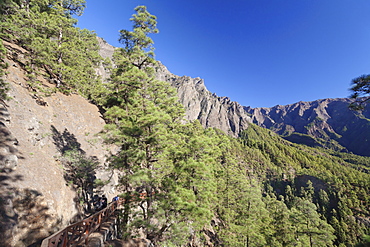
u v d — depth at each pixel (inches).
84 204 490.6
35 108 561.6
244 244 901.8
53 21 748.6
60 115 682.2
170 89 840.3
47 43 633.0
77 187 492.7
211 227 1090.7
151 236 532.1
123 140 482.9
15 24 632.4
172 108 788.0
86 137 728.3
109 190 643.5
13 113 453.7
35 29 717.3
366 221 2278.5
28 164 381.7
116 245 406.0
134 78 558.9
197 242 868.6
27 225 300.5
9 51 637.3
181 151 560.7
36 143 464.4
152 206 500.4
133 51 633.0
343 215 2336.4
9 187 303.4
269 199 1704.0
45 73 804.0
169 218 490.6
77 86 917.8
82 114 836.6
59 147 542.0
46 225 333.1
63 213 390.9
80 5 1125.7
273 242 1042.1
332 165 4232.3
